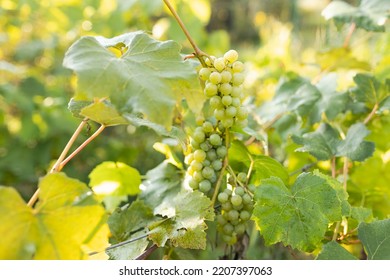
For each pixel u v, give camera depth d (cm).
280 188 71
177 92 66
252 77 135
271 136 103
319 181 71
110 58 65
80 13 154
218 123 76
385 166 91
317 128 89
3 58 180
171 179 83
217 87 73
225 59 73
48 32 179
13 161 141
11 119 161
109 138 145
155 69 66
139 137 142
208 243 94
